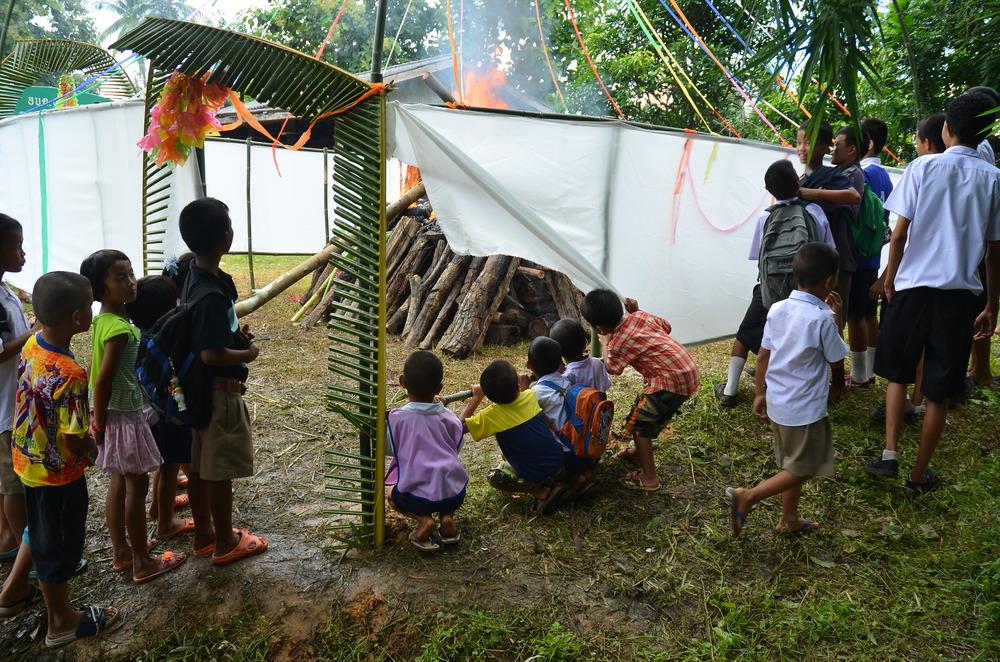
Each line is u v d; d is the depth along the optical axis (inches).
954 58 213.8
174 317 101.1
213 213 101.0
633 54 306.0
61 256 220.7
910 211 128.8
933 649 95.0
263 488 142.9
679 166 166.2
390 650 96.3
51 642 95.3
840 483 142.0
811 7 95.3
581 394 133.9
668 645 97.0
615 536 125.0
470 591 107.9
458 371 220.5
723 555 118.8
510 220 140.5
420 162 126.2
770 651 95.7
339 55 528.4
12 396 107.0
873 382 194.1
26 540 101.7
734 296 189.3
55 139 210.7
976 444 157.5
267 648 96.2
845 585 110.1
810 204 161.5
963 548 118.5
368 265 109.7
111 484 109.5
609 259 159.6
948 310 126.5
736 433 167.5
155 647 96.1
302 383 208.2
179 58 104.0
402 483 116.3
